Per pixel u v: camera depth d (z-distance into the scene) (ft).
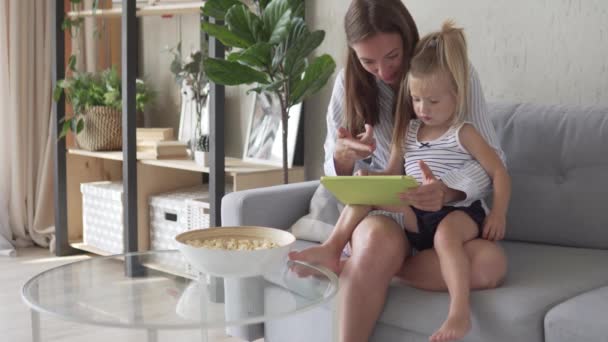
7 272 10.49
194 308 4.49
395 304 5.42
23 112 11.89
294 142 9.59
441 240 5.42
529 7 7.60
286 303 4.46
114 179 12.26
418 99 5.86
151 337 6.00
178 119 11.65
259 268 4.78
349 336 5.40
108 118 11.05
